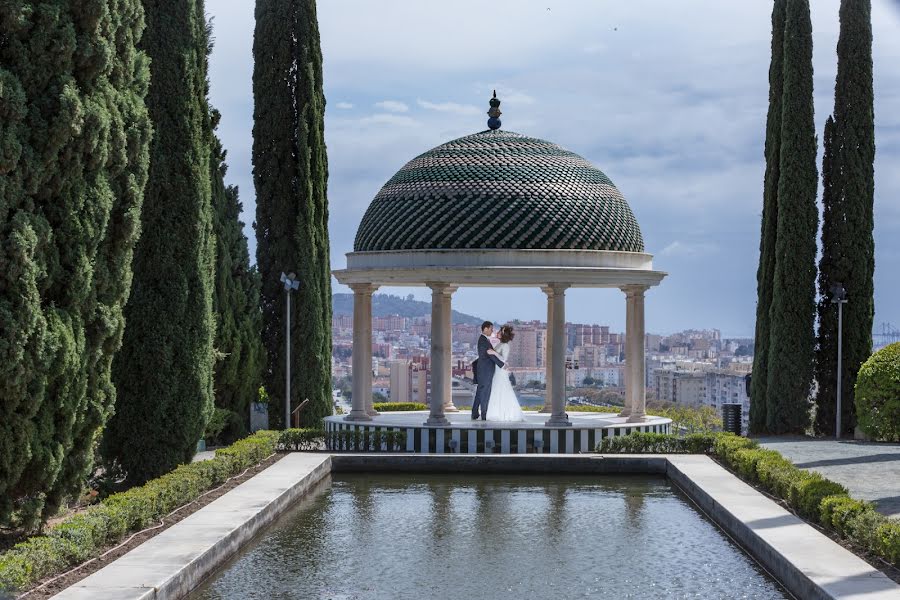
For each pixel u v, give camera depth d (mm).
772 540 21047
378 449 35781
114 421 27328
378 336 130125
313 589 19812
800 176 40594
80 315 20922
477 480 31562
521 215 36719
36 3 19844
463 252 36219
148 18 27906
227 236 38281
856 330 40531
